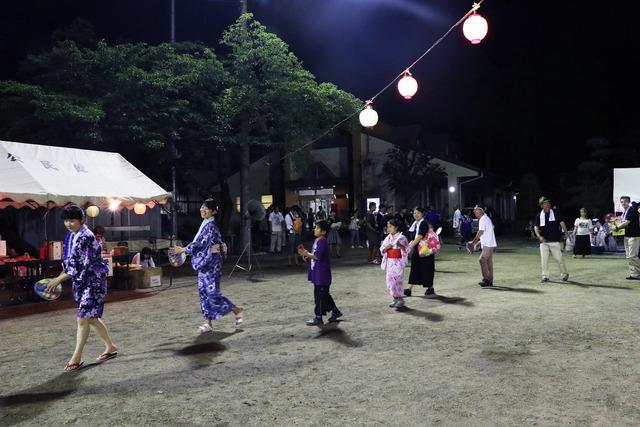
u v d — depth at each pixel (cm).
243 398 445
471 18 750
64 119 1486
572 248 1809
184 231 2420
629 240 1091
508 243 2284
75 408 431
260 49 1825
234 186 3017
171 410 421
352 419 394
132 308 898
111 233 1581
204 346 621
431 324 702
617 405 408
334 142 2981
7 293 1012
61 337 697
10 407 438
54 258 1070
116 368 541
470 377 482
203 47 1959
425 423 383
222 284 1156
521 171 3431
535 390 444
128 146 1745
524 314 752
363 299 916
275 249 1984
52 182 1029
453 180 2848
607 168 2861
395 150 2798
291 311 830
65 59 1568
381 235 1508
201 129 1867
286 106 1870
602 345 580
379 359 548
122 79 1568
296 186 3048
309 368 523
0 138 1534
